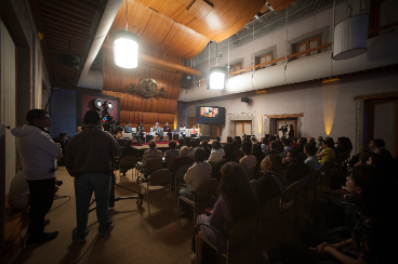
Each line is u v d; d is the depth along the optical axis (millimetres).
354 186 1044
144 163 3576
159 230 2330
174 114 13289
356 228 1124
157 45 9727
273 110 8758
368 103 6184
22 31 2662
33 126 1860
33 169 1837
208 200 2346
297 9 7477
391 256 843
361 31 3707
